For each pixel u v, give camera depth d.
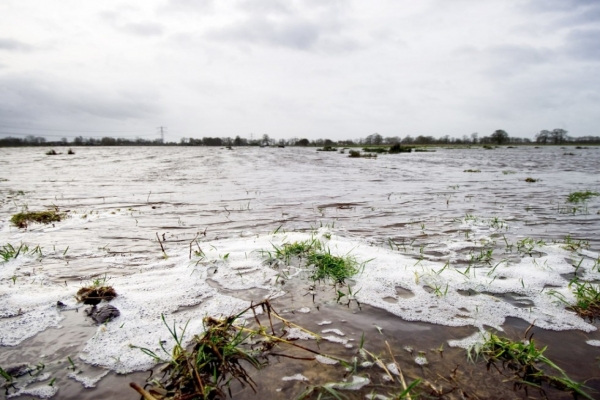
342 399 1.68
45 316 2.44
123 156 34.00
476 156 33.09
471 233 4.96
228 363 1.94
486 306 2.67
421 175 14.38
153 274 3.27
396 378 1.84
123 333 2.24
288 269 3.39
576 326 2.38
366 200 7.95
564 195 8.80
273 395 1.70
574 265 3.56
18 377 1.83
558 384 1.79
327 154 37.88
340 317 2.48
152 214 6.26
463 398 1.69
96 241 4.44
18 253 3.79
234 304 2.67
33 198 8.12
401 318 2.48
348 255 3.77
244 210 6.68
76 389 1.75
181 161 25.20
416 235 4.84
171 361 1.92
